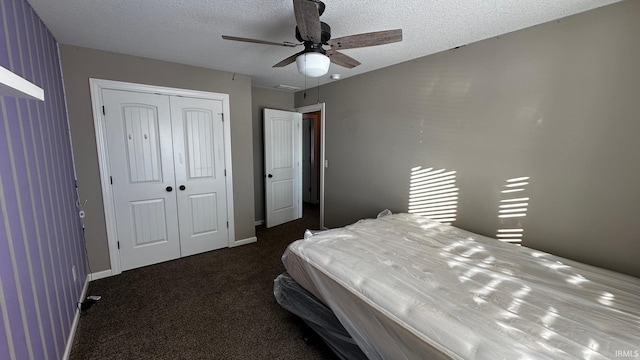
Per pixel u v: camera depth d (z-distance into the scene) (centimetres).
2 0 126
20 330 113
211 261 306
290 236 394
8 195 113
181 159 302
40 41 181
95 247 260
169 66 282
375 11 173
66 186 208
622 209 164
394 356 112
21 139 130
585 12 169
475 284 132
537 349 90
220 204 336
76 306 201
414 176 280
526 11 171
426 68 259
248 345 178
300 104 440
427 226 231
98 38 219
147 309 214
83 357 166
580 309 114
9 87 58
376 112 313
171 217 302
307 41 165
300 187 480
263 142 431
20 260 118
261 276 272
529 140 199
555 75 184
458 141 241
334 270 149
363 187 340
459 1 160
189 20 188
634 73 155
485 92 220
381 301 121
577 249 182
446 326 102
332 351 166
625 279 146
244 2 164
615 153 164
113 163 263
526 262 162
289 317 207
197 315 208
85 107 244
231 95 328
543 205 195
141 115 273
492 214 223
